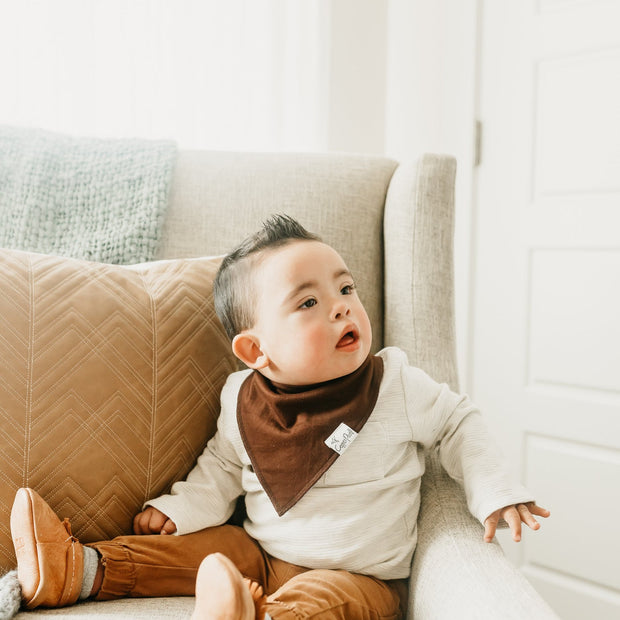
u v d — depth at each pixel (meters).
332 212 1.02
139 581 0.72
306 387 0.77
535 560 1.64
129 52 1.43
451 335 0.99
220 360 0.89
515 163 1.66
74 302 0.81
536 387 1.66
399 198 1.00
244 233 1.02
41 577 0.65
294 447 0.75
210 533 0.78
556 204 1.59
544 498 1.64
